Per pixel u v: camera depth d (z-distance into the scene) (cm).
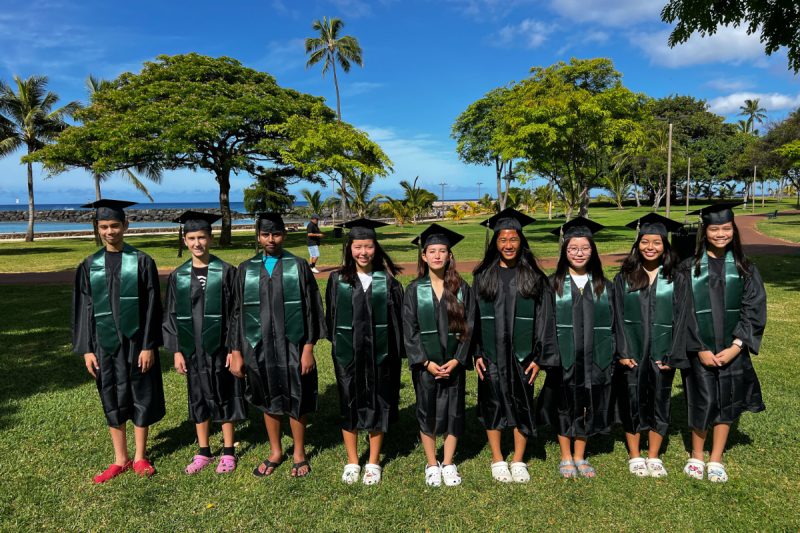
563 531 270
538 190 4447
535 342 316
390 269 332
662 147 4775
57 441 381
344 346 317
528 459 348
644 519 278
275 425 334
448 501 298
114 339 324
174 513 290
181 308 333
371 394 317
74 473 335
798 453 341
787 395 431
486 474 328
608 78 1791
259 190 2980
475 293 319
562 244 317
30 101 2838
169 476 331
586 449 361
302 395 326
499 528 272
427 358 311
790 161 3481
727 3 768
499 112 2108
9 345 648
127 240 2877
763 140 3953
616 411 329
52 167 2291
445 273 314
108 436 390
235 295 334
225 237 2314
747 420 388
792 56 766
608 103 1675
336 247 2112
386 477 326
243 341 325
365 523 279
